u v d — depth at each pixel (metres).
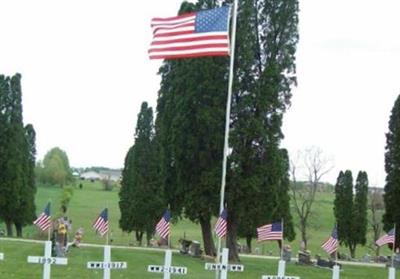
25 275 20.52
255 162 32.34
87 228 68.31
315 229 78.94
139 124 51.06
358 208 57.34
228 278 24.22
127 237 63.34
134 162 50.72
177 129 33.22
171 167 35.16
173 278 22.75
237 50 32.16
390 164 44.44
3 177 50.84
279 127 32.62
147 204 50.12
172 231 72.12
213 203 32.53
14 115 51.47
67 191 93.38
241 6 32.28
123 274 22.47
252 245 65.06
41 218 19.05
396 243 43.03
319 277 28.16
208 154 32.59
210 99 32.34
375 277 31.31
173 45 18.97
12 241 36.16
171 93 34.94
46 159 117.06
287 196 44.81
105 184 128.25
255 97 32.06
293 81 33.72
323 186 86.81
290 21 33.75
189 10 34.84
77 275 21.22
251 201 32.03
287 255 37.75
